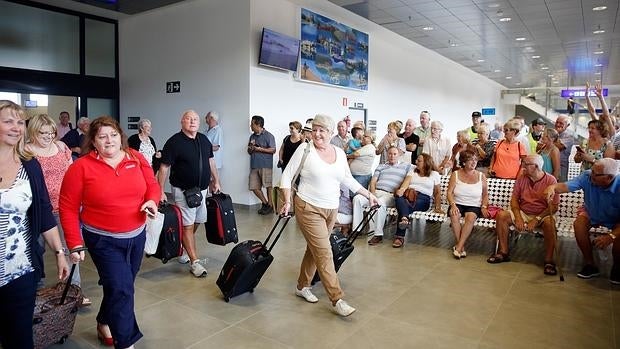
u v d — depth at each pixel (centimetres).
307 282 347
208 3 778
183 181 385
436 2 832
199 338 281
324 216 316
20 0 779
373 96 1120
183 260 439
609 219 402
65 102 869
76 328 293
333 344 274
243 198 762
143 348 267
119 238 234
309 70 858
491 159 611
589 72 1858
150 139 659
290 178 320
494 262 449
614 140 485
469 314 321
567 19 955
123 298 236
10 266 182
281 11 794
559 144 621
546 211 441
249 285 354
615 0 816
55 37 834
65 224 226
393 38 1144
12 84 773
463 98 1862
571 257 477
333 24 923
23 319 191
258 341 278
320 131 314
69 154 334
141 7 822
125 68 923
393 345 273
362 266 436
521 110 2966
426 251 495
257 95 755
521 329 297
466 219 471
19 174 186
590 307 335
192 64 810
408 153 677
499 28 1043
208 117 751
